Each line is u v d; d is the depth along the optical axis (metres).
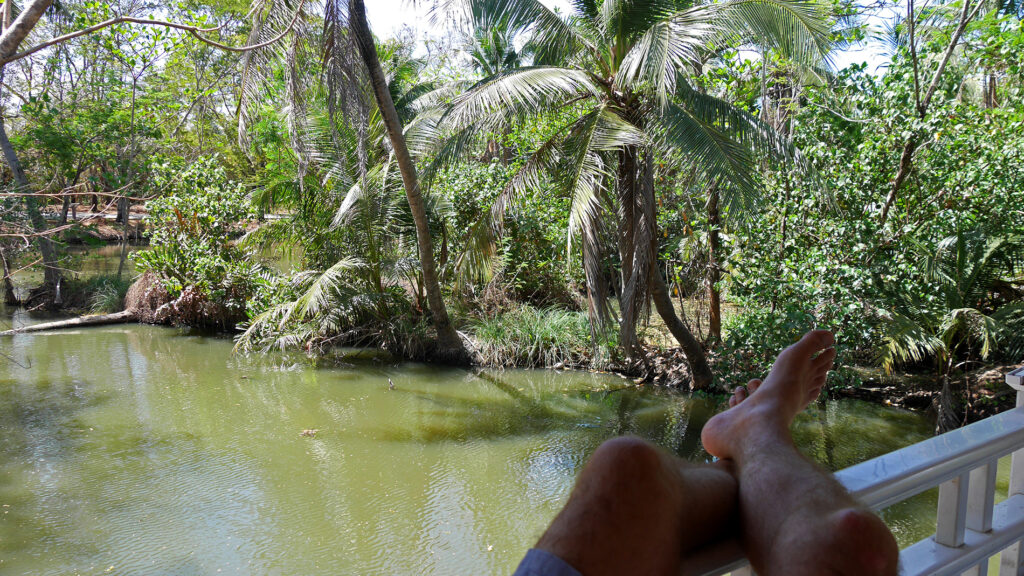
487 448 8.70
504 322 13.51
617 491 0.97
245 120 11.43
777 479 1.10
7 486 7.38
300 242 15.06
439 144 12.69
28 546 6.09
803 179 10.16
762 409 1.36
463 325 13.88
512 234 15.02
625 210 10.03
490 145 19.61
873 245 10.09
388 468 8.00
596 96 9.89
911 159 10.01
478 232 11.16
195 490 7.34
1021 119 10.20
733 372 10.55
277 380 11.78
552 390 11.34
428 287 12.84
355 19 10.36
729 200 8.93
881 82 10.48
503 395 11.07
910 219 10.62
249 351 13.77
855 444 8.59
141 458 8.25
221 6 20.98
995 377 9.30
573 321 13.38
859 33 12.70
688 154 8.94
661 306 10.62
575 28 10.41
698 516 1.10
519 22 9.93
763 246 10.65
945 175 10.22
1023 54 10.30
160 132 20.05
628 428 9.47
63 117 18.91
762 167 10.64
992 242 9.70
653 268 10.35
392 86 18.59
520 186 10.55
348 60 10.09
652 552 0.97
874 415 9.68
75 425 9.41
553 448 8.69
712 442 1.38
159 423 9.53
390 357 13.38
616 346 12.20
